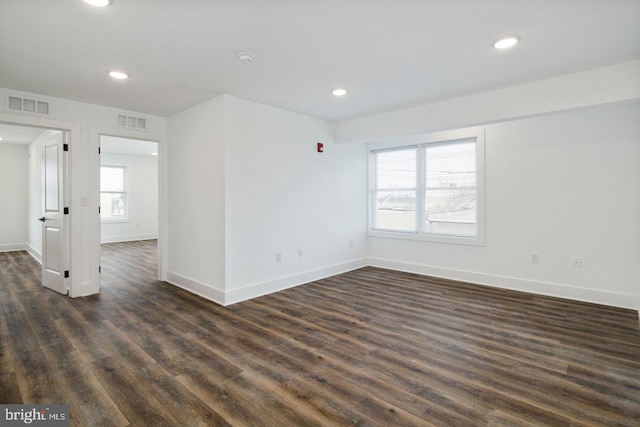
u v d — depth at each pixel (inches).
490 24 89.8
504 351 102.8
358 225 223.1
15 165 285.1
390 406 76.2
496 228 175.0
